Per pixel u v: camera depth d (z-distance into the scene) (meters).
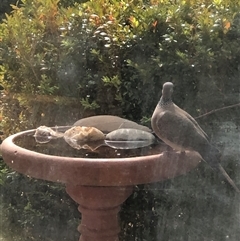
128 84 1.22
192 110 1.12
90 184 0.90
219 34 1.12
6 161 1.01
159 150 0.98
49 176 0.92
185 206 1.12
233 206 1.12
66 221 1.20
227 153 1.08
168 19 1.19
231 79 1.12
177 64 1.15
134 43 1.23
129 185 0.93
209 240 1.15
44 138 1.11
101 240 0.97
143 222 1.10
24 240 1.28
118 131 1.05
